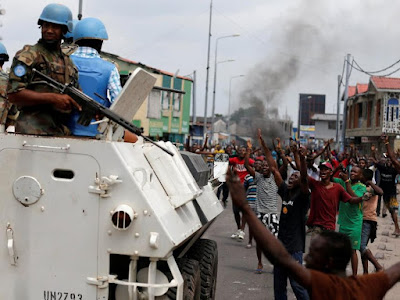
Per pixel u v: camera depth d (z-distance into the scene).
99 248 5.10
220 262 11.70
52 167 5.16
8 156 5.20
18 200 5.19
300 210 8.01
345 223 9.81
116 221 4.98
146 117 33.84
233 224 16.81
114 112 5.30
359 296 3.49
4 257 5.22
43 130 5.58
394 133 43.66
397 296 9.30
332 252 3.67
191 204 6.13
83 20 6.43
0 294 5.23
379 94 45.31
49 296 5.19
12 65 5.41
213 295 7.85
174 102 45.34
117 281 5.10
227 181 3.62
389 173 15.39
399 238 15.20
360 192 10.09
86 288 5.14
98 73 6.16
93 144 5.09
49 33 5.52
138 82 5.66
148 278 5.09
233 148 25.22
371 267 11.61
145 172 5.19
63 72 5.64
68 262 5.15
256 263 11.72
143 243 5.02
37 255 5.19
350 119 56.72
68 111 5.46
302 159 7.77
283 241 8.04
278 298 7.81
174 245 4.98
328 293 3.50
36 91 5.46
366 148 50.50
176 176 5.79
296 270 3.54
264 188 11.48
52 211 5.16
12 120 6.95
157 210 5.10
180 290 5.13
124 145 5.32
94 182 5.09
